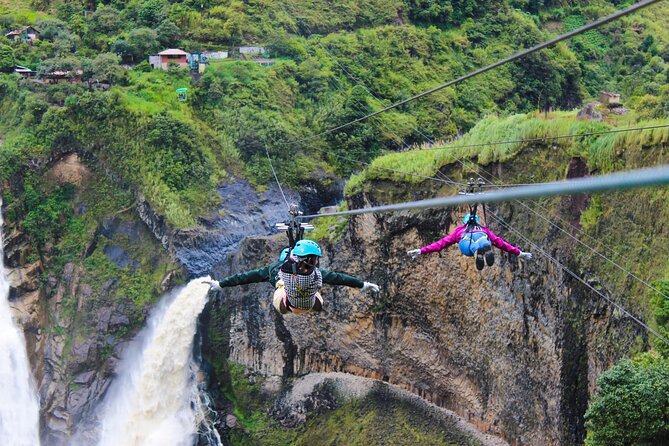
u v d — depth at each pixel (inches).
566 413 1878.7
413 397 2346.2
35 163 3216.0
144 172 3115.2
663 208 1689.2
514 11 4074.8
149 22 3934.5
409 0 4106.8
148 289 2982.3
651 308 1631.4
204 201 3115.2
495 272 2058.3
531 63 3718.0
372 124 3427.7
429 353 2285.9
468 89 3663.9
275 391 2613.2
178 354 2829.7
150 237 3083.2
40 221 3152.1
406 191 2301.9
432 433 2249.0
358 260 2433.6
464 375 2199.8
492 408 2113.7
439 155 2253.9
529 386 1989.4
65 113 3257.9
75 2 4242.1
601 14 4136.3
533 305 1959.9
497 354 2081.7
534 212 1959.9
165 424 2790.4
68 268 3090.6
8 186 3164.4
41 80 3491.6
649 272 1684.3
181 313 2837.1
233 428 2608.3
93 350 2920.8
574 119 1978.3
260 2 3986.2
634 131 1774.1
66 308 3029.0
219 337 2755.9
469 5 4082.2
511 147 2048.5
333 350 2497.5
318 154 3378.4
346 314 2452.0
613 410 1331.2
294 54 3779.5
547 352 1926.7
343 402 2456.9
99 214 3164.4
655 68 3540.8
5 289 3019.2
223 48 3772.1
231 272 2876.5
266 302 2625.5
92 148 3230.8
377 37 3907.5
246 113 3376.0
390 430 2316.7
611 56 3826.3
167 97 3388.3
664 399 1291.8
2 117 3454.7
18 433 2864.2
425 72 3779.5
